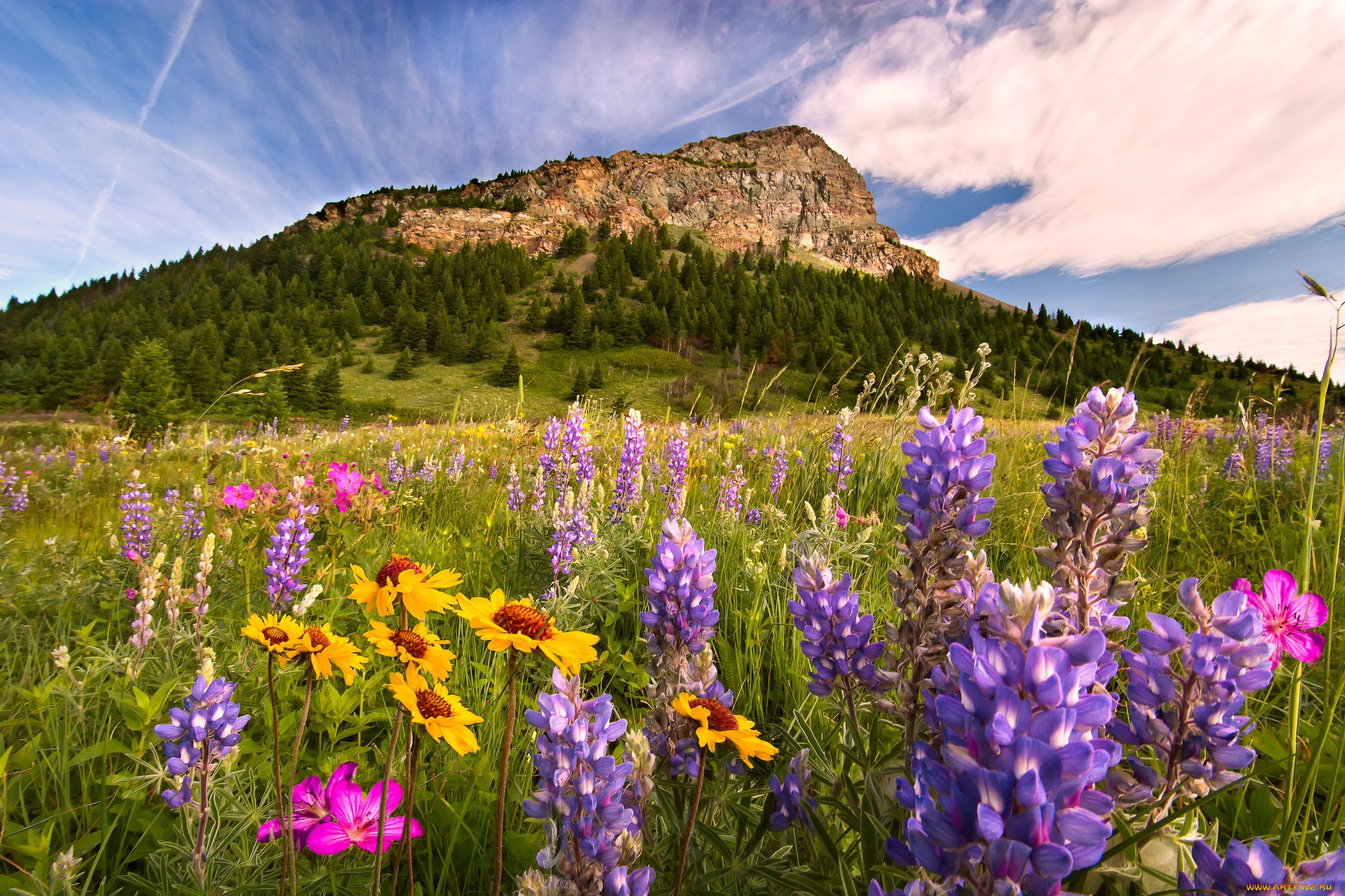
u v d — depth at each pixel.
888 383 6.21
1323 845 1.44
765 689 2.74
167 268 170.25
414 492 6.32
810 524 4.70
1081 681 0.73
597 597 3.44
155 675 2.55
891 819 1.16
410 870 1.27
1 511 6.16
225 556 3.93
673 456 5.50
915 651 1.26
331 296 143.25
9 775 1.92
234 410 39.78
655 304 138.38
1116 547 1.08
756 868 1.24
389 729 2.39
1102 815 0.66
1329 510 3.39
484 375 101.88
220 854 1.60
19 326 127.25
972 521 1.22
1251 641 1.01
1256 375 5.99
